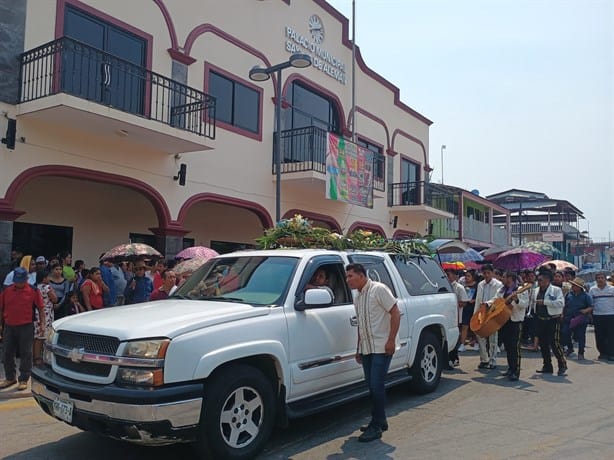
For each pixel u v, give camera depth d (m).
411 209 21.59
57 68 10.12
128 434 4.19
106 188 14.04
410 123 23.66
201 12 13.52
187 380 4.32
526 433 5.77
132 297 9.59
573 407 6.88
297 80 16.86
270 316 5.15
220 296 5.73
